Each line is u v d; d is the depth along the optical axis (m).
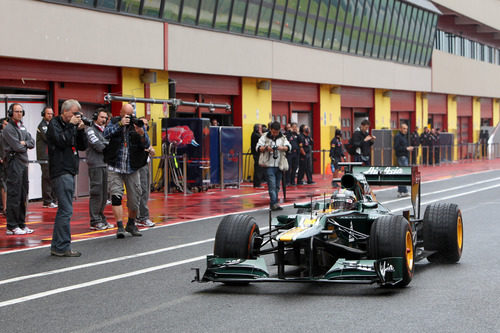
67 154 10.05
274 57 26.53
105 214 15.16
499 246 10.54
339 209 8.28
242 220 8.09
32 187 17.86
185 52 22.05
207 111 24.64
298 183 23.83
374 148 32.88
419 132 40.59
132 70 20.78
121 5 19.61
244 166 25.66
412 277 7.98
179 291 7.70
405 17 36.59
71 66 18.75
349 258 8.12
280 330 6.04
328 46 30.41
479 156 45.12
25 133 12.31
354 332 5.92
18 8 16.61
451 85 43.59
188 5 22.08
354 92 33.94
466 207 16.22
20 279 8.44
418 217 10.32
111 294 7.59
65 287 7.96
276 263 8.10
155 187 21.11
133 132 11.60
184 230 12.65
